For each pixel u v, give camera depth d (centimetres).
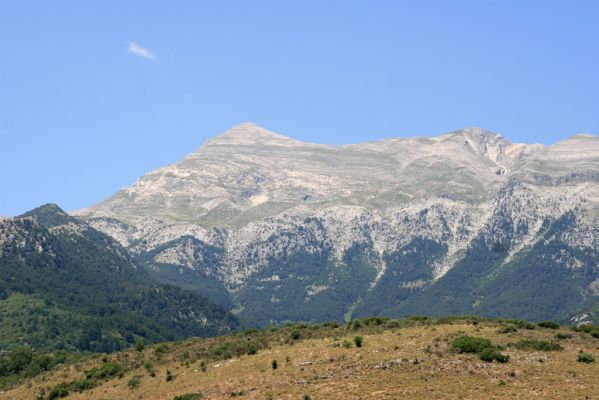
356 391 10900
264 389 11562
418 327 14788
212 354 14388
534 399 10162
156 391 12775
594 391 10394
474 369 11506
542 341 12850
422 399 10381
